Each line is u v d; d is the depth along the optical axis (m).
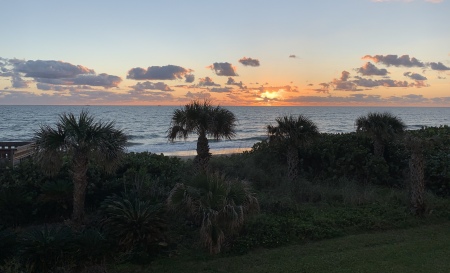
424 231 8.55
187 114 10.78
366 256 7.01
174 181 10.15
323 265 6.63
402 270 6.36
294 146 12.44
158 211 7.39
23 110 132.75
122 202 7.52
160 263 6.88
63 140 7.62
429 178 11.87
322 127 65.69
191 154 28.30
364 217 9.09
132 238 6.97
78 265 6.57
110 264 6.75
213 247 7.14
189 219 8.30
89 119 7.95
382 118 13.85
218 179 7.89
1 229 7.43
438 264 6.59
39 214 8.85
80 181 7.84
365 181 12.88
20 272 5.83
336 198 10.89
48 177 9.38
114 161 8.07
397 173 13.32
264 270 6.48
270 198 10.03
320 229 8.32
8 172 9.62
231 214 7.20
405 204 10.27
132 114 105.56
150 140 44.09
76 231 7.27
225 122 11.04
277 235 7.93
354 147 13.87
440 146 13.19
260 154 14.31
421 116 120.56
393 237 8.15
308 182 12.07
